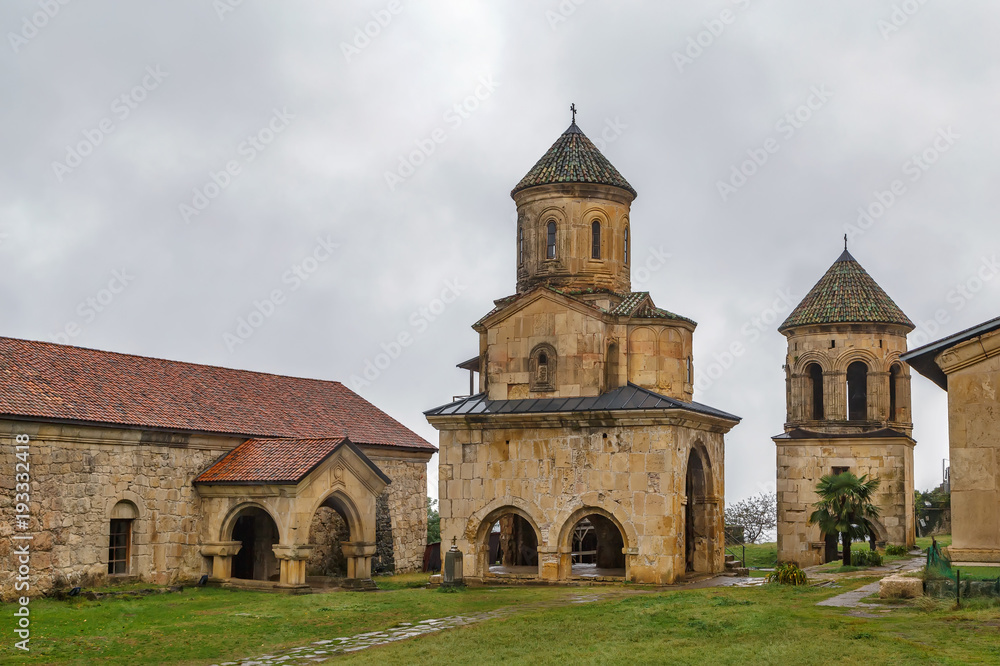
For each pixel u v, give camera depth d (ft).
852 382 183.73
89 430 111.86
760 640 71.20
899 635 69.72
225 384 142.82
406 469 156.87
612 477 115.96
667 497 113.50
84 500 111.55
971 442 84.12
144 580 117.39
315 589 120.88
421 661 71.20
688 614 81.97
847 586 97.71
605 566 134.41
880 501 170.09
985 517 83.46
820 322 175.63
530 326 124.26
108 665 75.87
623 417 115.14
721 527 128.26
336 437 124.88
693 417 117.80
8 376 112.16
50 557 107.45
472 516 121.60
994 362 83.87
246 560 136.15
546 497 118.62
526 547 138.51
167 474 121.39
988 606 77.10
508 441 120.98
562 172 129.49
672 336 125.70
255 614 95.40
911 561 144.25
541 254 130.31
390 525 152.56
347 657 75.10
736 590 97.66
